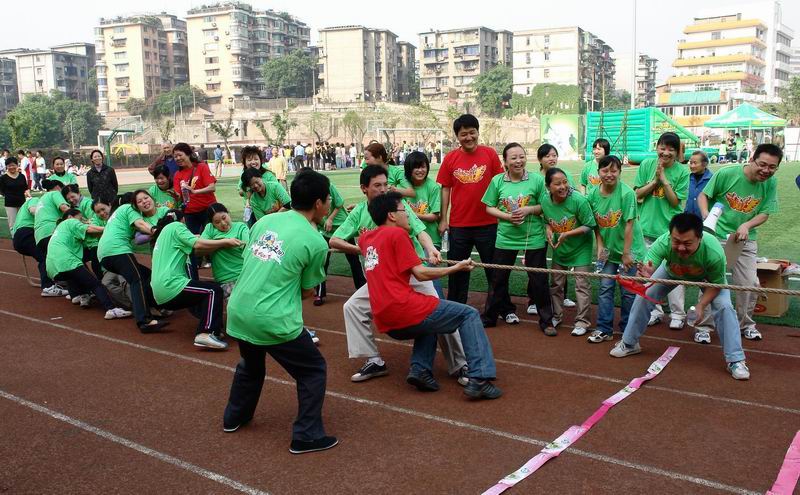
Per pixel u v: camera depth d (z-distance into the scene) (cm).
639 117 3522
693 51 9788
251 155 828
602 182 628
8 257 1218
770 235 1253
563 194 625
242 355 436
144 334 696
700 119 7844
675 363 575
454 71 10081
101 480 383
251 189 812
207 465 400
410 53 11250
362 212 589
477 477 379
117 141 8969
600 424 447
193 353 627
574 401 491
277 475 386
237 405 442
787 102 7419
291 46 11625
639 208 719
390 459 404
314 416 416
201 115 9294
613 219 628
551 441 424
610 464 392
